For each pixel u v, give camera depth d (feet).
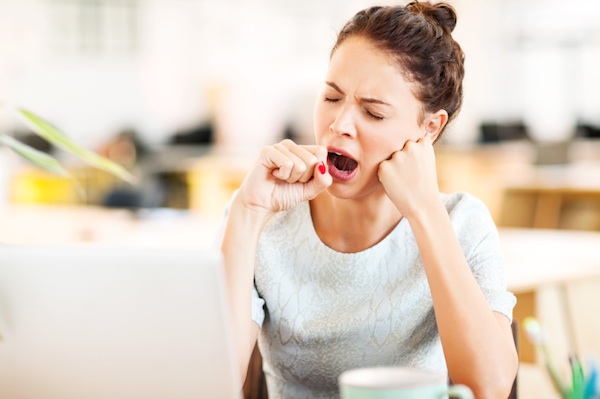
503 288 5.42
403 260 5.51
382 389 3.42
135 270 3.70
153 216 14.49
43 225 13.92
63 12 37.73
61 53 37.83
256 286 5.62
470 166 28.02
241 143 38.45
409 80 4.97
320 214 5.61
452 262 4.99
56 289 3.78
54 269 3.76
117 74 38.83
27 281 3.80
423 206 5.04
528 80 43.34
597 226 21.16
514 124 38.70
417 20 5.00
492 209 21.99
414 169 5.05
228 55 39.55
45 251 3.77
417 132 5.13
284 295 5.56
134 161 30.81
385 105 4.96
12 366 3.96
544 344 6.01
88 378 3.90
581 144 37.14
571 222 21.47
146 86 39.17
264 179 5.12
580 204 21.52
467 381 4.90
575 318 10.14
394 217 5.54
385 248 5.51
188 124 38.68
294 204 5.16
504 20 42.29
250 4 39.47
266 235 5.62
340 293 5.53
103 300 3.76
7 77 36.40
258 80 39.65
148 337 3.77
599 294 10.33
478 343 4.89
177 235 12.21
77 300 3.78
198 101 39.47
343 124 4.99
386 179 5.04
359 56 4.97
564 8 42.37
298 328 5.53
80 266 3.74
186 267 3.66
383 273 5.52
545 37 42.98
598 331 10.20
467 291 4.95
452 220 5.60
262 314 5.58
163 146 34.63
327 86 5.08
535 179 23.22
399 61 4.94
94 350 3.84
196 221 13.88
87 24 38.27
